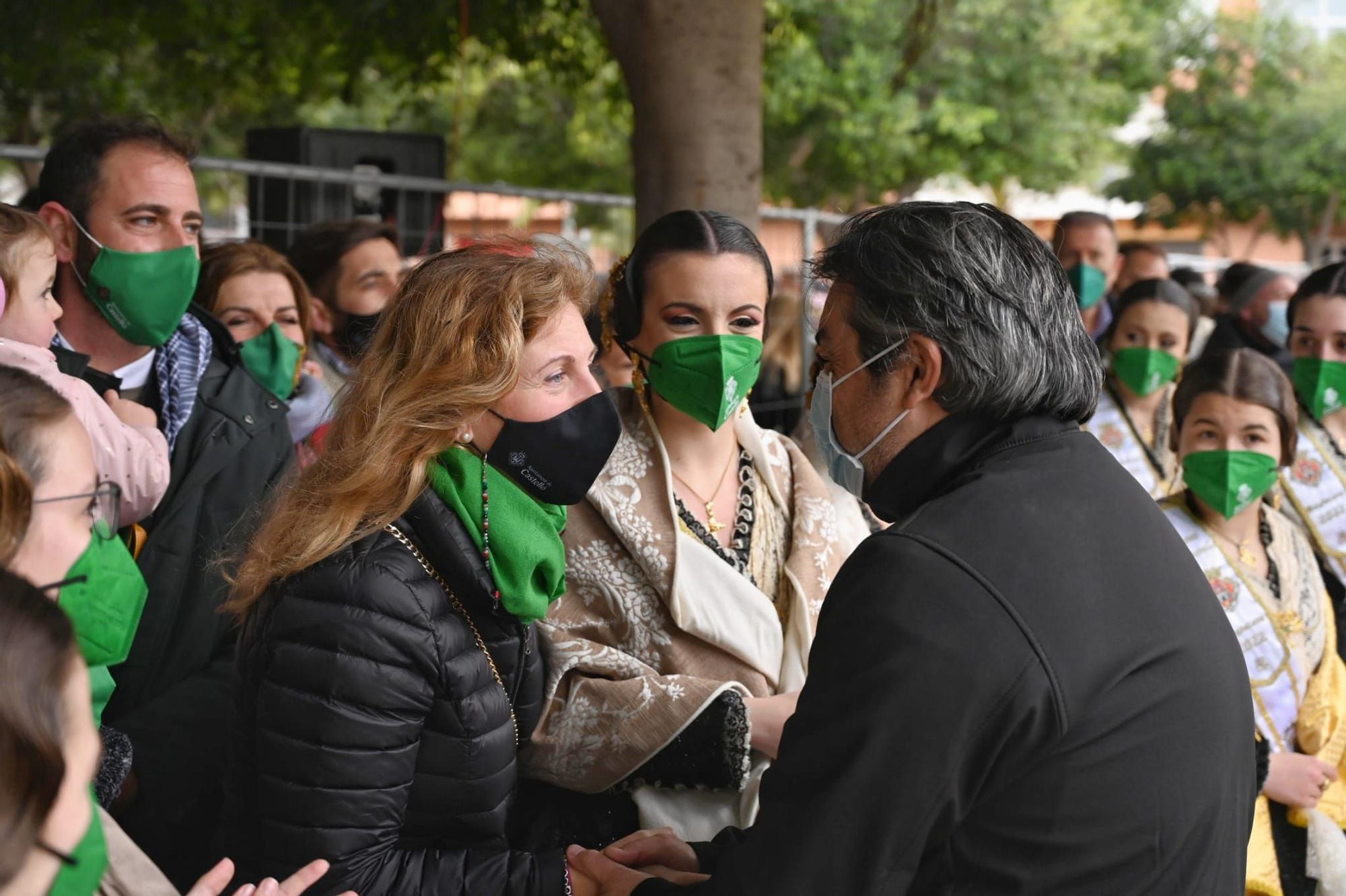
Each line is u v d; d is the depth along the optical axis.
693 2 4.28
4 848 0.85
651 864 1.75
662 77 4.32
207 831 2.14
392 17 6.85
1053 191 15.02
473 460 1.69
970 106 12.66
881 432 1.51
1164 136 15.40
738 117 4.36
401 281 1.76
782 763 1.35
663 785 1.95
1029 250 1.49
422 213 5.76
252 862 1.65
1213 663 1.39
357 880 1.55
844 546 2.23
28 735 0.87
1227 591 2.56
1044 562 1.33
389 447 1.62
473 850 1.69
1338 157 14.59
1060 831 1.30
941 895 1.33
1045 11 12.87
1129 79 14.29
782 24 7.77
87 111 9.52
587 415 1.71
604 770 1.94
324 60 7.93
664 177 4.39
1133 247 5.77
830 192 13.97
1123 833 1.31
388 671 1.55
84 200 2.43
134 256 2.43
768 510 2.19
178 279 2.47
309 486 1.67
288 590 1.59
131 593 1.58
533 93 11.37
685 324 2.08
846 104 11.90
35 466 1.42
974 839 1.32
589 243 9.98
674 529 2.04
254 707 1.62
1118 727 1.31
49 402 1.47
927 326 1.43
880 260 1.47
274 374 3.07
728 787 1.93
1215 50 14.84
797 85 11.70
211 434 2.51
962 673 1.27
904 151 12.45
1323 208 15.55
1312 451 3.18
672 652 2.01
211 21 7.56
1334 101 14.70
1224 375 2.58
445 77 7.61
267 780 1.56
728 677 2.02
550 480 1.70
